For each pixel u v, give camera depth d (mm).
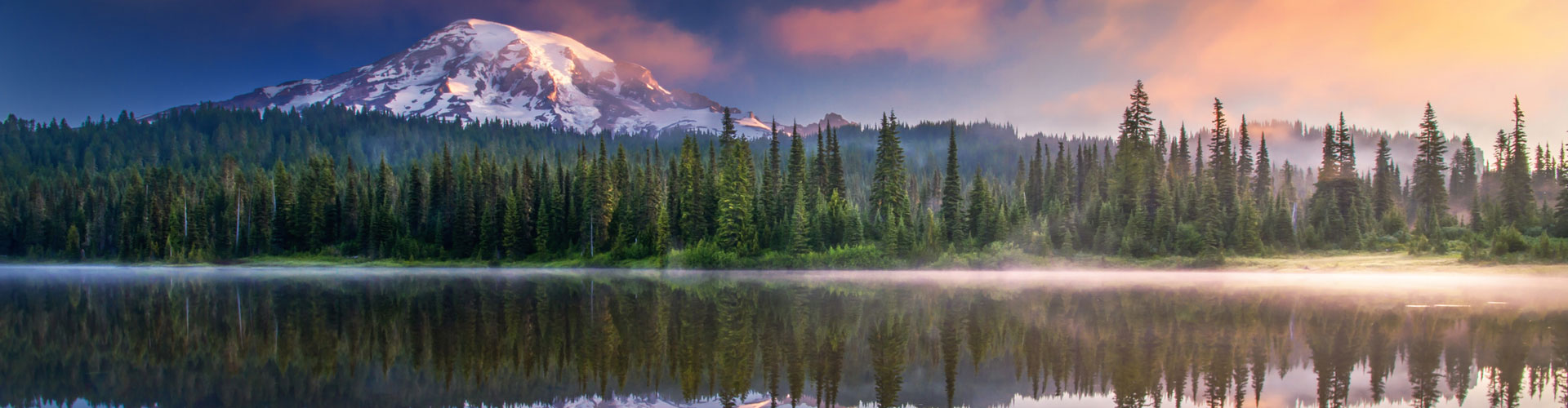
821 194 103500
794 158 107125
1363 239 90812
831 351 29766
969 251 94062
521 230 110000
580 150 122312
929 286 65375
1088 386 23969
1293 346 30562
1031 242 92500
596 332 34500
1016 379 24953
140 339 33031
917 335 33406
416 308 44719
